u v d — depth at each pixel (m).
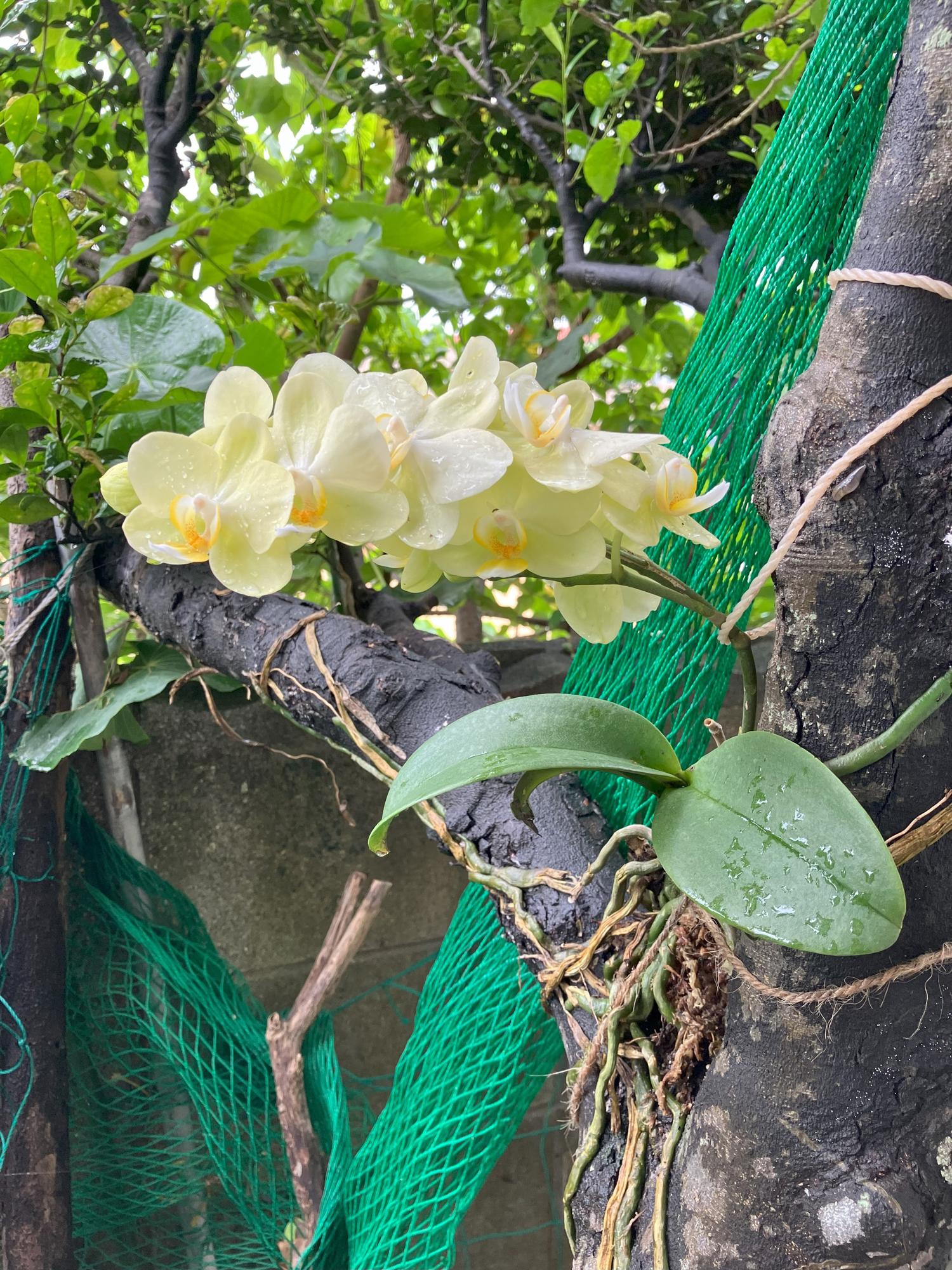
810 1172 0.57
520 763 0.52
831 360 0.51
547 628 2.07
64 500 1.25
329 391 0.52
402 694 0.98
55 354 1.17
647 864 0.69
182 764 1.55
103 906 1.42
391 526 0.51
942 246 0.48
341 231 1.55
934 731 0.52
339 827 1.67
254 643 1.09
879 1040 0.56
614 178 1.41
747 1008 0.59
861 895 0.47
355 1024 1.71
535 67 1.71
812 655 0.53
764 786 0.52
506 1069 1.12
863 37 0.88
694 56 1.54
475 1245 1.81
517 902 0.84
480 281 2.12
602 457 0.49
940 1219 0.57
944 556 0.49
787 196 0.95
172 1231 1.49
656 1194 0.67
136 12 1.54
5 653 1.27
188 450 0.52
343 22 1.75
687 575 1.00
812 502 0.49
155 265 1.76
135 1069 1.46
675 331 1.90
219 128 1.79
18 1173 1.26
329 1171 1.33
